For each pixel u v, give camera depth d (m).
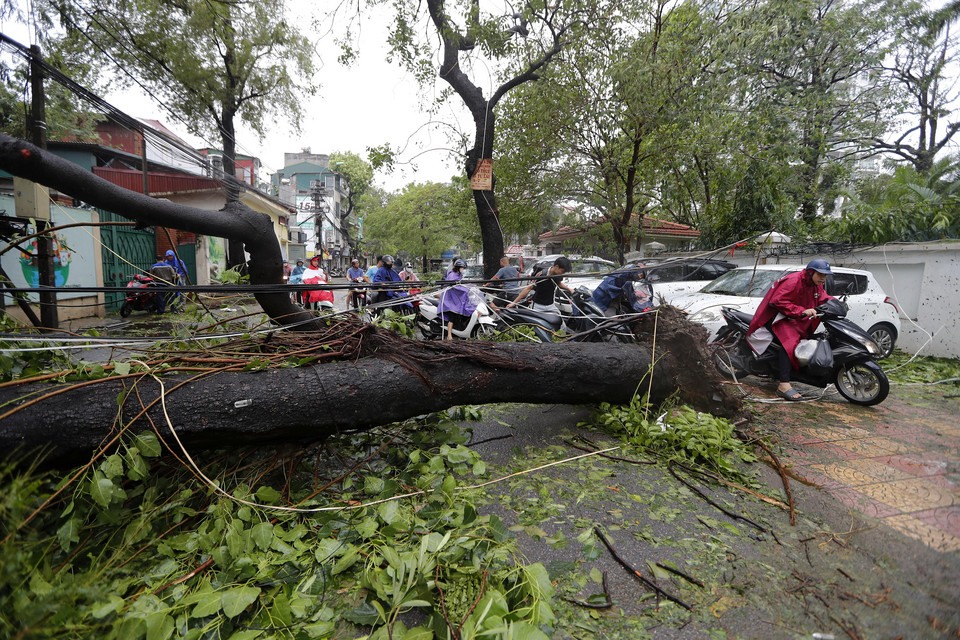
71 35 7.89
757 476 3.31
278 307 3.85
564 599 2.08
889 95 12.88
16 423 2.20
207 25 10.11
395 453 3.29
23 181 5.11
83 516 2.26
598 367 3.79
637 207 14.72
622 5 8.56
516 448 3.64
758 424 4.31
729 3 10.39
